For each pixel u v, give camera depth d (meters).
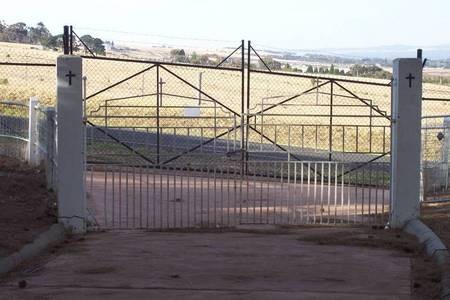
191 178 18.75
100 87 49.19
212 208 14.97
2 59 55.62
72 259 9.61
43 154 17.56
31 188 15.46
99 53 37.81
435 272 8.75
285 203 15.69
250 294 7.74
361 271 8.94
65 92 12.13
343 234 11.97
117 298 7.56
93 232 12.23
